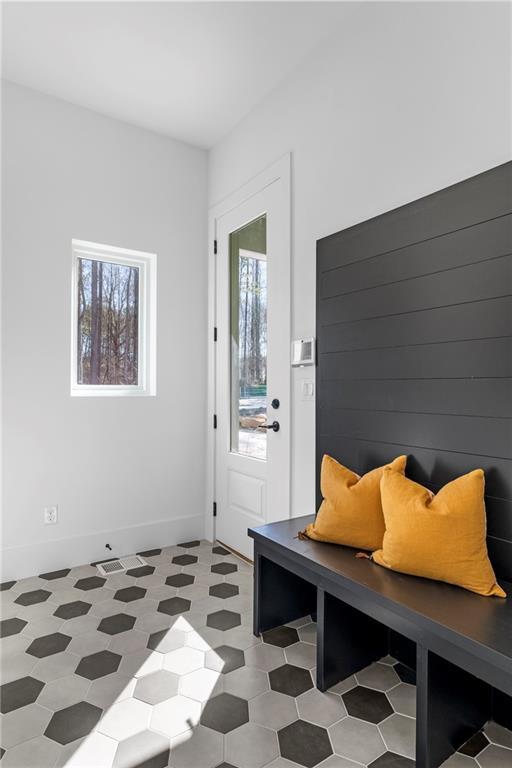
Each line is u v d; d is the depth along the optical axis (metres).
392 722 1.46
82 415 2.79
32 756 1.32
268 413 2.62
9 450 2.55
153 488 3.07
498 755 1.33
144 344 3.14
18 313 2.57
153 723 1.45
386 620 1.37
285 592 2.04
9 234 2.54
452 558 1.41
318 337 2.23
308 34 2.19
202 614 2.14
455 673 1.33
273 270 2.59
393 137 1.88
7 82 2.54
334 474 1.86
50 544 2.66
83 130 2.79
